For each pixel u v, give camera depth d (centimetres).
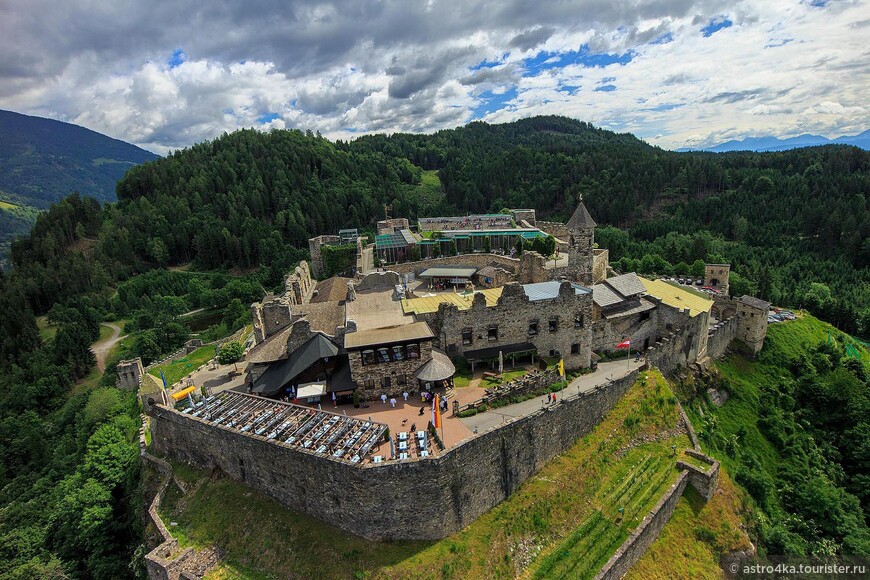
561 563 4384
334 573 4012
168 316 15912
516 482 4894
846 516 6309
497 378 5988
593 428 5847
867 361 10481
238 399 5656
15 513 6975
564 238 13338
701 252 16588
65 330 14150
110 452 6388
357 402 5444
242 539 4541
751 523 5825
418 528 4194
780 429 7825
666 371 7475
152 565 4459
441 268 10556
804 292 15075
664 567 4862
